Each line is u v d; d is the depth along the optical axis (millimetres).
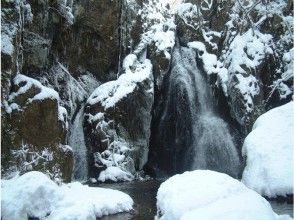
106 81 18922
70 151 12219
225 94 17406
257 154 8234
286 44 17875
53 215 6965
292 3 18344
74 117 17109
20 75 11578
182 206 5547
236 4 19062
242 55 17453
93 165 16391
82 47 17906
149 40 19453
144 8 20250
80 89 17609
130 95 17062
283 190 7574
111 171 15750
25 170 10789
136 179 16500
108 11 18266
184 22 19750
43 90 11758
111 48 18734
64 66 17344
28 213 6871
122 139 16812
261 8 18859
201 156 17344
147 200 11031
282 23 18203
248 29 18391
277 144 8180
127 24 19156
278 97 17172
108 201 9047
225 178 6078
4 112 10617
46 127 11617
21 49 12633
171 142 17922
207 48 19125
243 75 17031
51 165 11492
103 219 8438
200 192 5727
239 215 4758
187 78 18594
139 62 18812
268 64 17578
